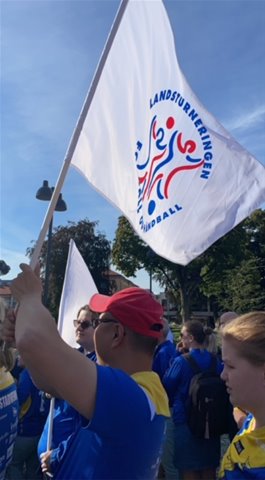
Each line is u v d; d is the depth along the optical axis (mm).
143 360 1725
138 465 1484
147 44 2762
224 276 39500
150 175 2754
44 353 1341
